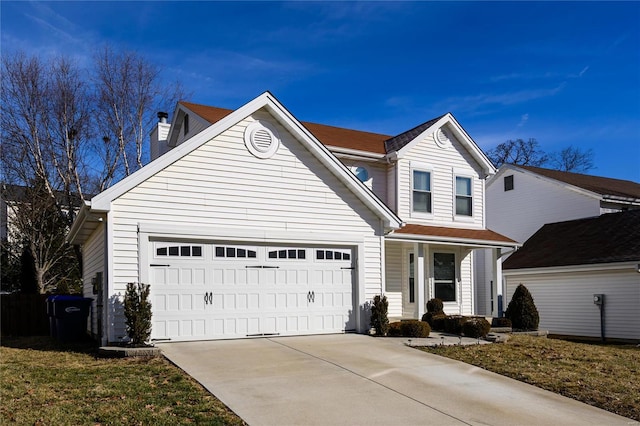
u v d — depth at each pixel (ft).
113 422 20.68
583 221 73.77
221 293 39.45
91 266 47.37
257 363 31.40
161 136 69.97
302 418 22.04
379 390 26.71
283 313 41.86
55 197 80.07
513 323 56.54
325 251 44.32
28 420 20.76
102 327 36.78
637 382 31.17
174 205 37.91
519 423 22.80
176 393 24.73
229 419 21.52
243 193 40.63
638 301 57.82
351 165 57.72
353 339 41.16
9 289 82.84
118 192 35.88
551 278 67.97
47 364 31.71
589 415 24.53
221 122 39.83
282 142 42.68
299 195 43.06
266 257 41.57
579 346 44.45
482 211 63.82
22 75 78.74
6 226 85.76
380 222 46.98
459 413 23.71
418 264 53.67
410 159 59.06
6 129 78.18
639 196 77.97
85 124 84.84
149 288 35.88
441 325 48.78
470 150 63.36
